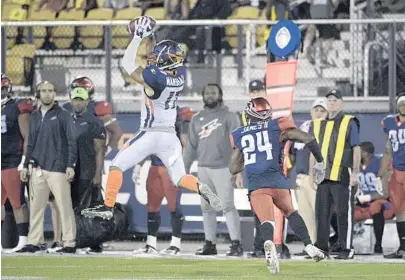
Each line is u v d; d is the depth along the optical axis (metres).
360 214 38.69
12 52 47.09
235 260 34.22
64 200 37.28
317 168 28.08
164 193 37.97
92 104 40.28
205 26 45.59
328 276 27.48
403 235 36.34
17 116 38.19
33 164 37.44
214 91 37.41
